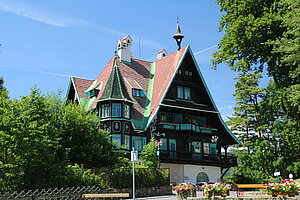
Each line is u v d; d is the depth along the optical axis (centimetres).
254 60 3538
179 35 5156
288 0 2798
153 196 3234
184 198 2375
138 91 4816
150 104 4797
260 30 3216
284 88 3253
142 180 3244
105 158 3244
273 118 5469
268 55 3372
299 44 2698
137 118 4559
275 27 3222
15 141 2319
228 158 5153
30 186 2488
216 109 5153
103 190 2898
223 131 5175
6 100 2534
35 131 2348
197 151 4962
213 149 5134
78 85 5116
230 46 3512
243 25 3294
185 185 2447
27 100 2550
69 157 3088
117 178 3070
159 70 5250
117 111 4384
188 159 4684
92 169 3023
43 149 2447
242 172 4741
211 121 5212
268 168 4666
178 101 4862
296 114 3497
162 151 4550
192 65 5081
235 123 5669
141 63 5403
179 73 4959
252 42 3328
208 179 4947
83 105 3525
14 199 2138
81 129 3169
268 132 5425
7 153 2373
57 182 2631
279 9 3197
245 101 5759
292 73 2958
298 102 2805
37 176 2545
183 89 4984
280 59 3256
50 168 2614
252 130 5719
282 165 4619
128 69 5084
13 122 2341
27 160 2419
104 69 5331
